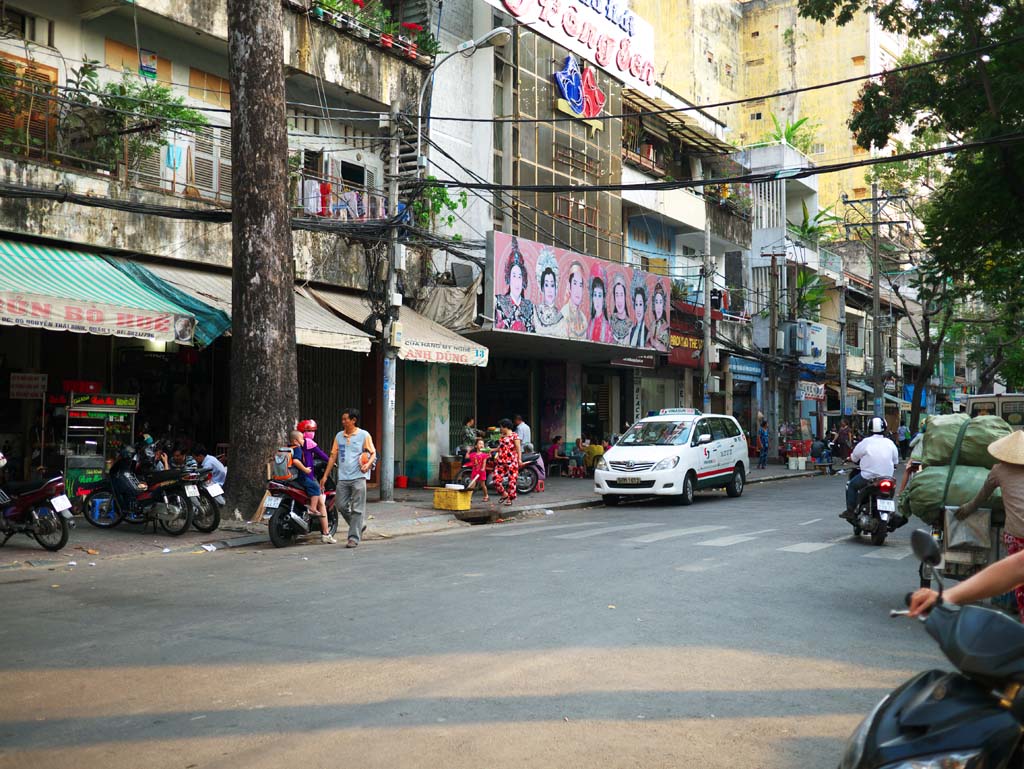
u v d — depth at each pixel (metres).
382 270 17.73
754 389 38.94
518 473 19.47
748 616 7.54
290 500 12.03
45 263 13.18
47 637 6.59
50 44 14.86
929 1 17.48
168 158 15.89
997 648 2.53
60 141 14.17
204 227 15.67
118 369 16.59
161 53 16.53
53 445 14.07
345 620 7.19
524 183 23.28
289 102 18.45
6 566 9.93
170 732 4.57
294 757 4.24
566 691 5.34
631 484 18.58
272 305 13.33
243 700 5.11
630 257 29.86
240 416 13.32
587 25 25.50
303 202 17.81
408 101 20.03
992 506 7.27
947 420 8.38
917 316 58.00
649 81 28.70
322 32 18.05
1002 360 44.88
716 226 33.84
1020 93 16.56
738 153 41.38
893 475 12.56
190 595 8.27
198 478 12.48
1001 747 2.42
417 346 17.92
